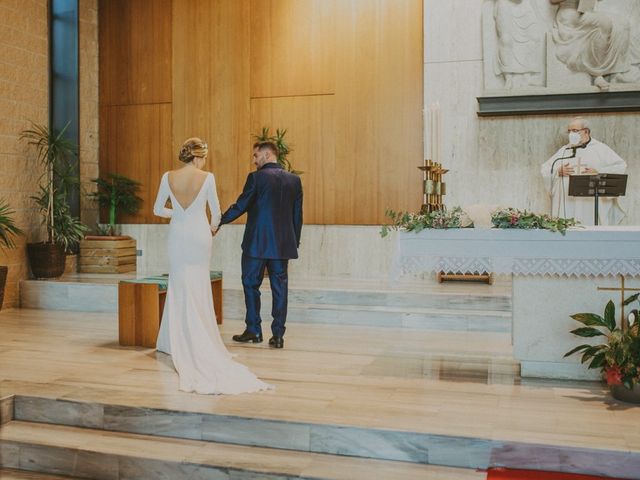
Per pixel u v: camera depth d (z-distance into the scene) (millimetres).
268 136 8766
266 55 8766
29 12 8148
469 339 5914
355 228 8492
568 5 7539
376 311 6578
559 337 4539
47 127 8477
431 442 3467
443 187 4984
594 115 7668
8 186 7797
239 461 3508
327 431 3615
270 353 5332
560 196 7109
